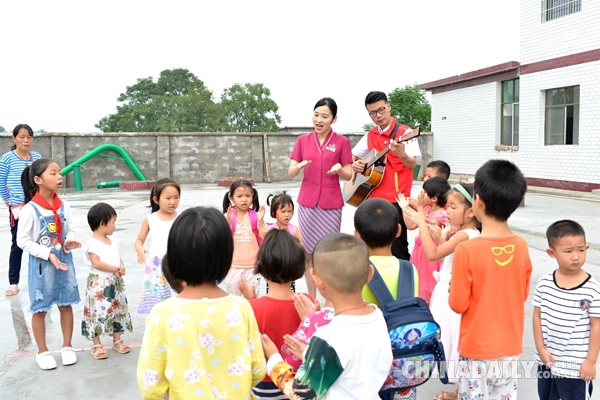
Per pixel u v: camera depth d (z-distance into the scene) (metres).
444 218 3.64
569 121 14.49
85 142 19.75
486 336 2.30
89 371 3.63
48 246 3.60
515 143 17.00
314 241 4.51
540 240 7.73
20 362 3.79
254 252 4.13
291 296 2.38
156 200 4.05
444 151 20.23
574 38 13.88
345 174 4.41
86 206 12.72
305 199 4.52
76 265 6.61
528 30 15.40
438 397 3.14
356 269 1.88
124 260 6.87
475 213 2.44
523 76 15.75
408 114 25.23
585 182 13.84
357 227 2.47
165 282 4.02
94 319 3.79
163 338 1.81
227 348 1.85
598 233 8.13
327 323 2.03
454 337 2.99
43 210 3.60
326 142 4.44
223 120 44.44
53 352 3.99
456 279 2.34
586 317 2.43
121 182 18.72
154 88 54.25
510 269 2.32
